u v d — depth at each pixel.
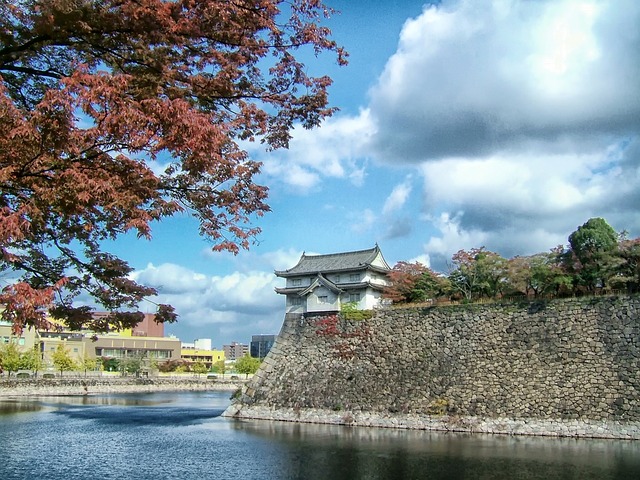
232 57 12.66
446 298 41.44
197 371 110.19
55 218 11.86
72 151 9.88
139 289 13.38
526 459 22.50
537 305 31.56
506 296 36.28
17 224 9.05
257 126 13.63
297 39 13.10
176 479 20.30
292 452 25.08
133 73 11.73
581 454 23.39
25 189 10.27
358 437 29.20
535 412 29.31
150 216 10.81
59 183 9.90
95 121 9.84
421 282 44.00
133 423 37.56
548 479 19.20
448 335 33.75
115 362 102.38
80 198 9.67
